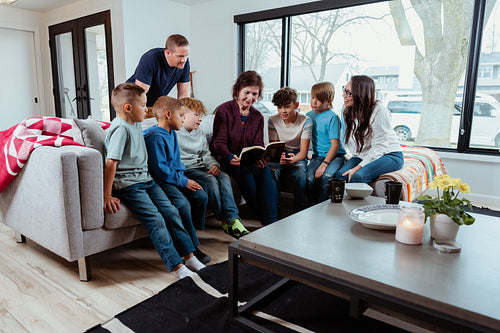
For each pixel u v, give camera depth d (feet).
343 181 5.15
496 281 2.87
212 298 4.74
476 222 4.42
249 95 7.29
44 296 4.84
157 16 14.84
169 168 6.02
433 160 8.73
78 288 5.08
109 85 15.07
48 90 18.69
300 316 4.36
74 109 17.58
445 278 2.91
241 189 7.31
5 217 6.43
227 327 4.11
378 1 11.18
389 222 4.14
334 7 11.94
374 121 7.04
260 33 14.21
